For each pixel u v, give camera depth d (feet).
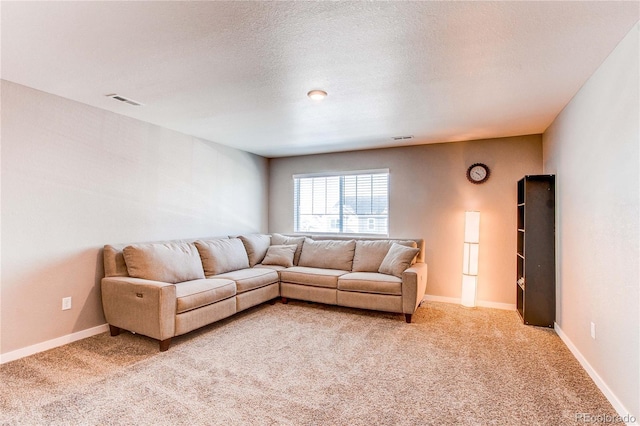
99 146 10.66
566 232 10.05
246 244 15.39
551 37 6.30
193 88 8.93
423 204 15.33
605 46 6.61
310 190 18.11
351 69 7.73
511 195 13.82
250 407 6.61
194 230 14.26
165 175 12.94
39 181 9.21
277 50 6.85
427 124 12.17
